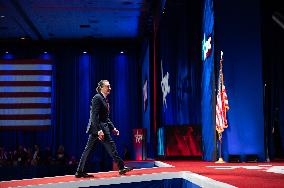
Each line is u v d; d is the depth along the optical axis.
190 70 14.05
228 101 10.44
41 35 19.94
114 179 5.74
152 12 16.61
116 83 20.95
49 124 19.72
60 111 20.48
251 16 10.61
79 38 20.66
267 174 6.03
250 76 10.50
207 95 11.75
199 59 13.88
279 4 11.51
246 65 10.52
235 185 4.47
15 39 20.50
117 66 21.08
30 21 17.91
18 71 19.77
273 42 11.85
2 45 20.69
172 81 14.53
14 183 5.64
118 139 20.47
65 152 20.25
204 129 12.44
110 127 6.52
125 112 20.73
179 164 9.62
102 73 21.02
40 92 19.75
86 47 21.12
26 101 19.66
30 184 5.34
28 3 15.76
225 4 10.66
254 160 10.17
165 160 12.73
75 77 20.83
